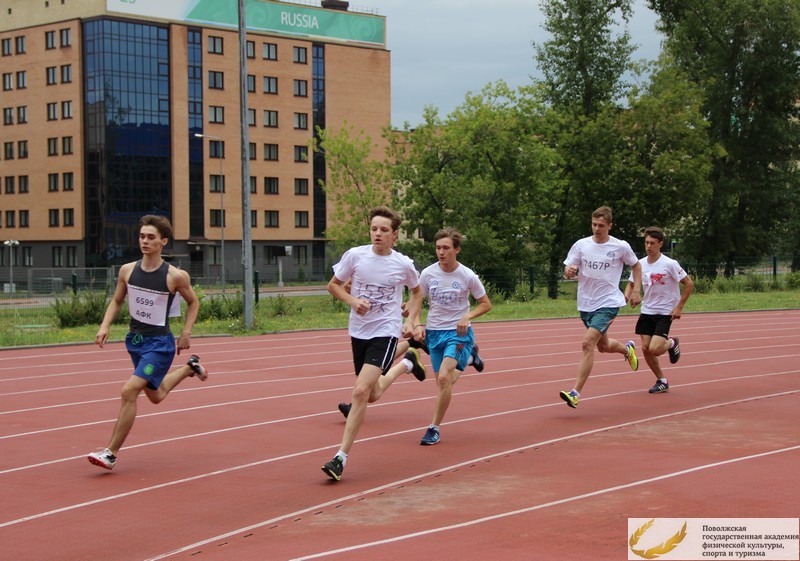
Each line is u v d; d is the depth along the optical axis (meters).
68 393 12.90
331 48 82.50
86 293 27.95
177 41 74.00
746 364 15.84
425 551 5.42
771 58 52.66
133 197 72.81
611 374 14.44
